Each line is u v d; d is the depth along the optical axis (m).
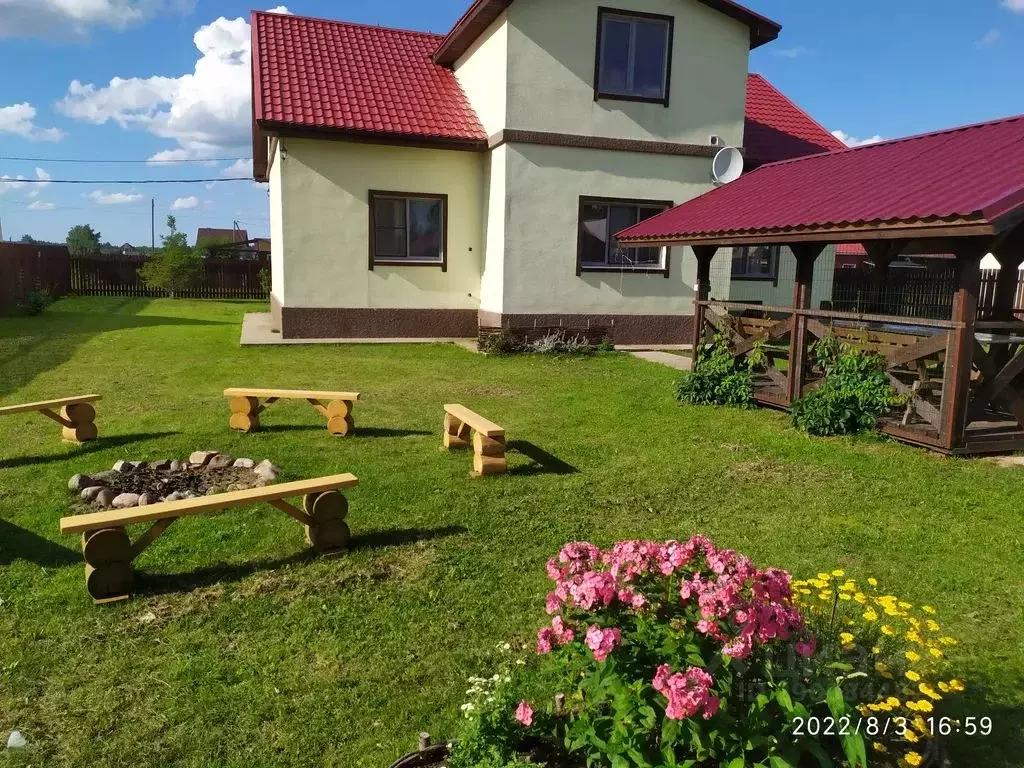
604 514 5.07
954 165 6.85
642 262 14.10
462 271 14.43
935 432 6.65
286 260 13.32
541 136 12.98
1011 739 2.73
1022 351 6.66
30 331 14.34
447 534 4.66
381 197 13.73
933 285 8.95
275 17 15.95
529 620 3.63
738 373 8.85
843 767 2.32
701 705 2.06
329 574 4.09
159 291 26.38
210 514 4.89
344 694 3.04
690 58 13.66
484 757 2.32
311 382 9.68
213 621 3.58
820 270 15.58
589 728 2.29
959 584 4.04
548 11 12.73
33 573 4.06
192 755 2.68
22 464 6.01
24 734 2.77
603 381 10.13
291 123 12.62
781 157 15.38
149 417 7.59
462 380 10.05
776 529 4.82
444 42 14.84
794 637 2.43
